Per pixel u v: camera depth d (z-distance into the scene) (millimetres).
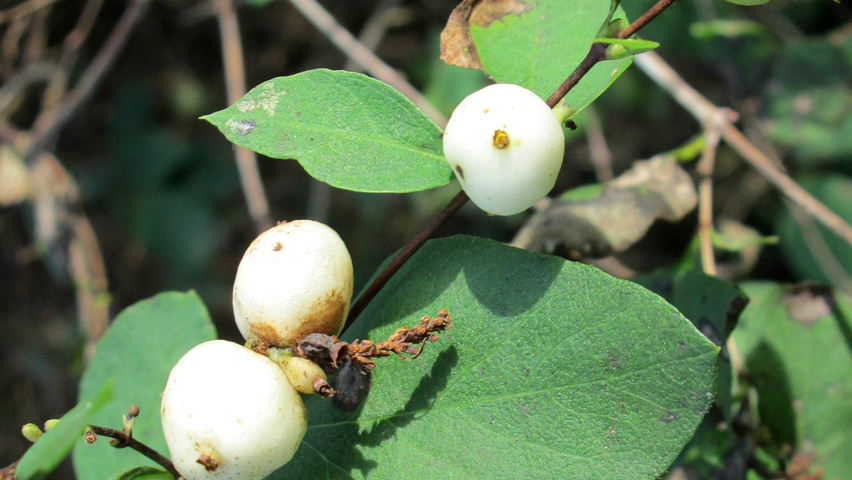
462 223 498
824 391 253
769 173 288
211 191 518
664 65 312
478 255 193
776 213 442
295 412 182
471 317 191
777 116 353
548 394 186
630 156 488
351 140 193
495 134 179
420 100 353
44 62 498
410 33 512
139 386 233
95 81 415
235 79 366
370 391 196
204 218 508
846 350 254
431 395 192
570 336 186
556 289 188
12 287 494
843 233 278
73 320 499
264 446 179
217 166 526
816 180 374
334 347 184
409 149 193
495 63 204
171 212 508
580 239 254
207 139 539
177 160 519
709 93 455
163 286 509
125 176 518
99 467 228
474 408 189
